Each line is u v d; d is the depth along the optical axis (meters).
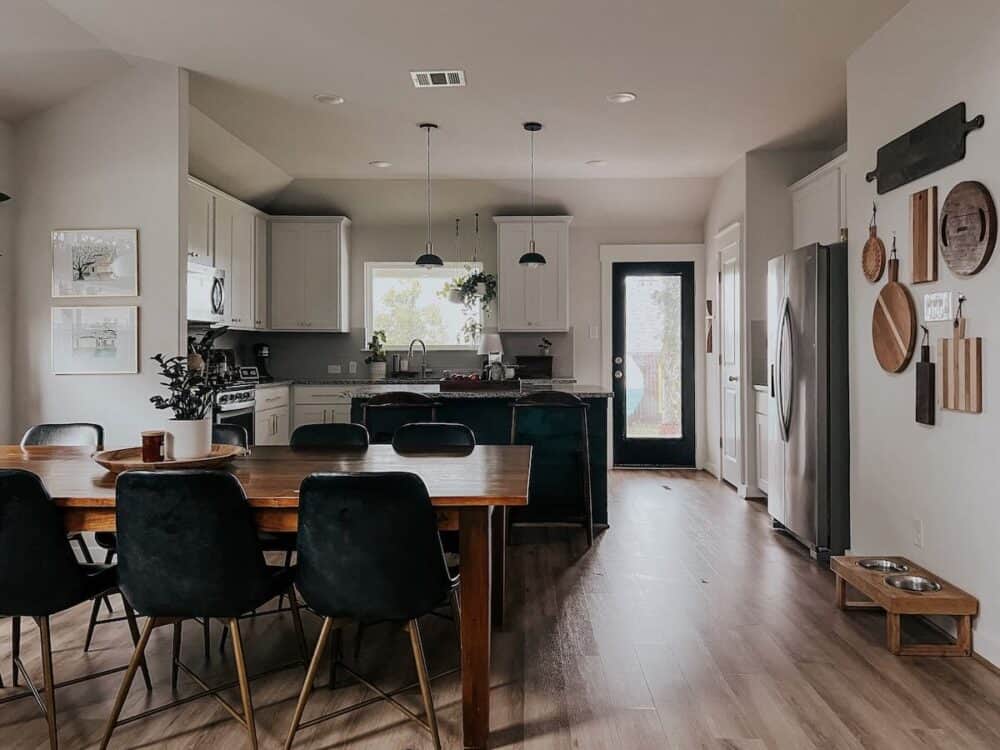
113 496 2.17
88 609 3.37
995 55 2.61
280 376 7.25
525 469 2.63
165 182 4.07
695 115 4.86
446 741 2.17
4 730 2.25
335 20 3.47
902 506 3.30
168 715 2.34
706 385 7.23
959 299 2.83
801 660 2.73
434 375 7.16
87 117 4.09
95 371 4.09
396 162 6.11
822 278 3.95
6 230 4.10
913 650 2.77
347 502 2.00
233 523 2.06
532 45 3.75
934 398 3.02
